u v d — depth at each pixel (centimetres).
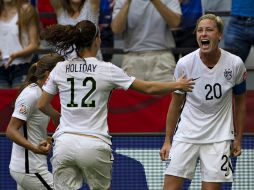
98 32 1845
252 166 2530
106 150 1802
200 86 2003
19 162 2120
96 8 2755
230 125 2019
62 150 1786
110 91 1827
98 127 1802
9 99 2600
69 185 1823
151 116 2594
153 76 2734
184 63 2012
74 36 1814
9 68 2728
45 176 2131
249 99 2559
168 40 2755
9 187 2581
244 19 2709
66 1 2734
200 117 2022
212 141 2008
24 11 2738
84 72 1811
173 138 2073
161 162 2561
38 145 2031
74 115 1808
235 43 2731
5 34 2742
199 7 2811
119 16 2728
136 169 2566
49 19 2975
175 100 2061
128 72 2748
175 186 2044
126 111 2597
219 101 2002
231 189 2541
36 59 2814
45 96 1869
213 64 1995
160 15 2714
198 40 1975
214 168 1994
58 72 1834
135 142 2567
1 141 2577
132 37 2745
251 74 2894
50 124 2559
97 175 1822
